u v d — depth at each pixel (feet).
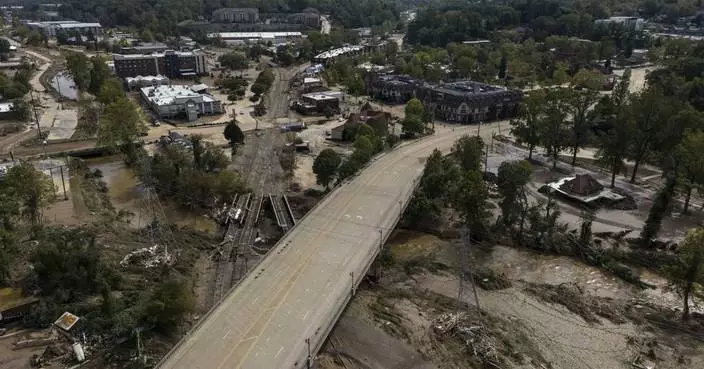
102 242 437.99
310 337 307.17
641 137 584.40
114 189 599.16
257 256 447.01
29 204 454.81
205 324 317.01
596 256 432.66
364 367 313.53
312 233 435.94
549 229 465.06
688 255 343.05
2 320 326.44
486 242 468.34
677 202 551.18
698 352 326.85
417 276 415.85
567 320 360.07
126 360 298.76
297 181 615.98
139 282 387.14
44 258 358.23
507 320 360.07
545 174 641.81
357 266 384.47
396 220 460.55
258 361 288.10
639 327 351.46
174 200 553.64
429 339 337.93
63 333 315.78
